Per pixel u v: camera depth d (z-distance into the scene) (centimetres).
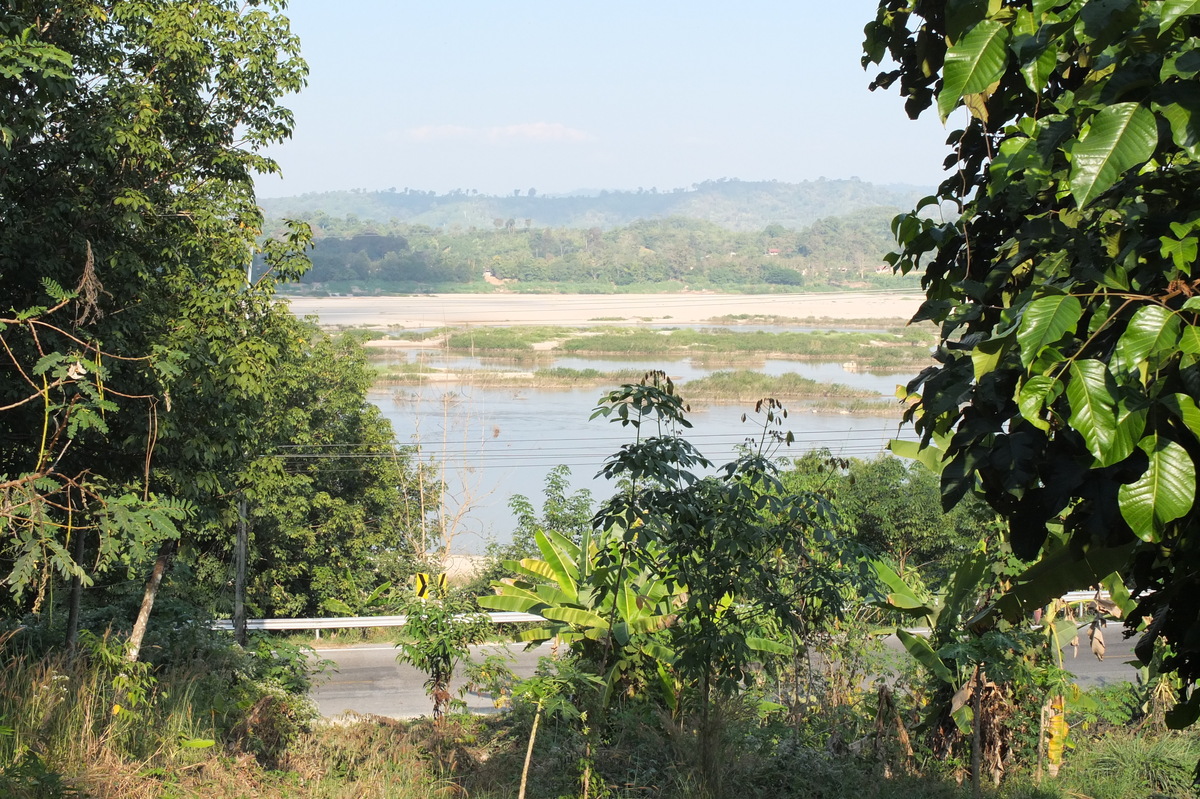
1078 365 230
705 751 820
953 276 349
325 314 11288
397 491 2566
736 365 7238
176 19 1073
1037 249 288
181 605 1256
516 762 885
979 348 268
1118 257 256
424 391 5591
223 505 1264
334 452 2431
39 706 602
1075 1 255
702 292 17638
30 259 891
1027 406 234
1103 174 228
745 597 859
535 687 737
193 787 606
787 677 1128
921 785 900
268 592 2225
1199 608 291
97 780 547
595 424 4484
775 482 793
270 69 1177
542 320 11275
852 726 1060
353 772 809
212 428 1097
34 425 895
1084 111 255
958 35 300
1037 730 1048
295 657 1134
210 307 1082
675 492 767
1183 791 968
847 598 976
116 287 986
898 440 789
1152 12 241
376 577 2466
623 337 8775
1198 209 252
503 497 3497
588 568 1041
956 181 353
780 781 851
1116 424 224
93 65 1025
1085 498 258
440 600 1107
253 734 830
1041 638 1012
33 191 953
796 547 838
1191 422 225
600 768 850
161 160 1045
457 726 1007
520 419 4612
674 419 775
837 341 8481
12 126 788
